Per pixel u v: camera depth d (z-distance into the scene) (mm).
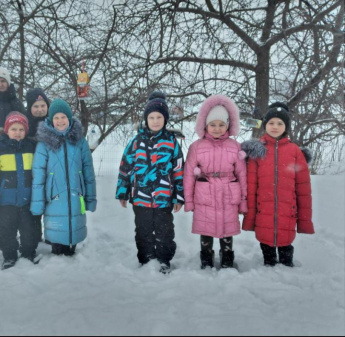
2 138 3314
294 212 3191
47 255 3404
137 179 3184
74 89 6160
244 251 3725
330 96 6051
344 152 7750
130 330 1921
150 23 5992
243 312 2162
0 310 2217
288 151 3229
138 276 2840
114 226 4496
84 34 6312
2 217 3221
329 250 3627
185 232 4227
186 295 2432
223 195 3127
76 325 1972
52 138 3291
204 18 5840
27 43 6320
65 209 3297
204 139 3264
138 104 6070
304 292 2531
